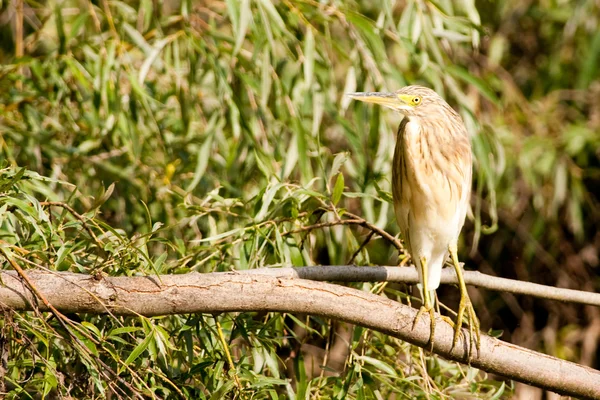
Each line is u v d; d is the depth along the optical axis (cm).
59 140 1125
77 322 718
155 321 795
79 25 1061
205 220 1059
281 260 851
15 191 741
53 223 819
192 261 913
